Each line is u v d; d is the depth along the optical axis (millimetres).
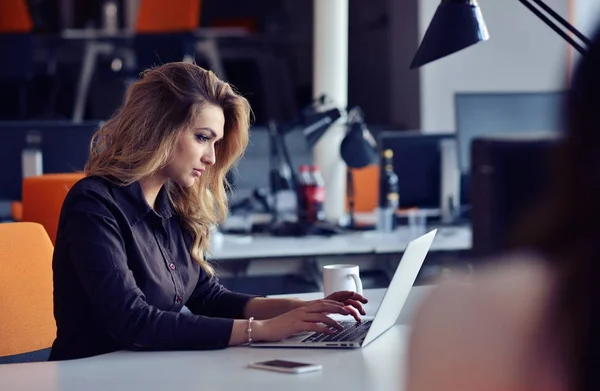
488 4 6727
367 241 3635
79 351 1857
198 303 2143
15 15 7492
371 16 7996
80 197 1860
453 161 4078
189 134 1948
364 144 3799
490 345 487
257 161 7441
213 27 9586
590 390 439
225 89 2020
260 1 9805
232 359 1600
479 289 506
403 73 7305
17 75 7398
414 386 521
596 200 427
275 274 3494
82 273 1796
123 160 1925
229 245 3572
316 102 4070
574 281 441
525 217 470
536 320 463
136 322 1730
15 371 1551
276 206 4133
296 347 1681
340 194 4285
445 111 6871
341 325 1826
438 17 2398
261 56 8828
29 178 2875
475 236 1849
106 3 8844
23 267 2049
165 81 1951
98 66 8492
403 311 1997
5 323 1993
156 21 7590
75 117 7859
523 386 465
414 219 4180
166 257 2004
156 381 1446
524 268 472
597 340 436
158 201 2043
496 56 6773
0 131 3916
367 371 1460
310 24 9617
